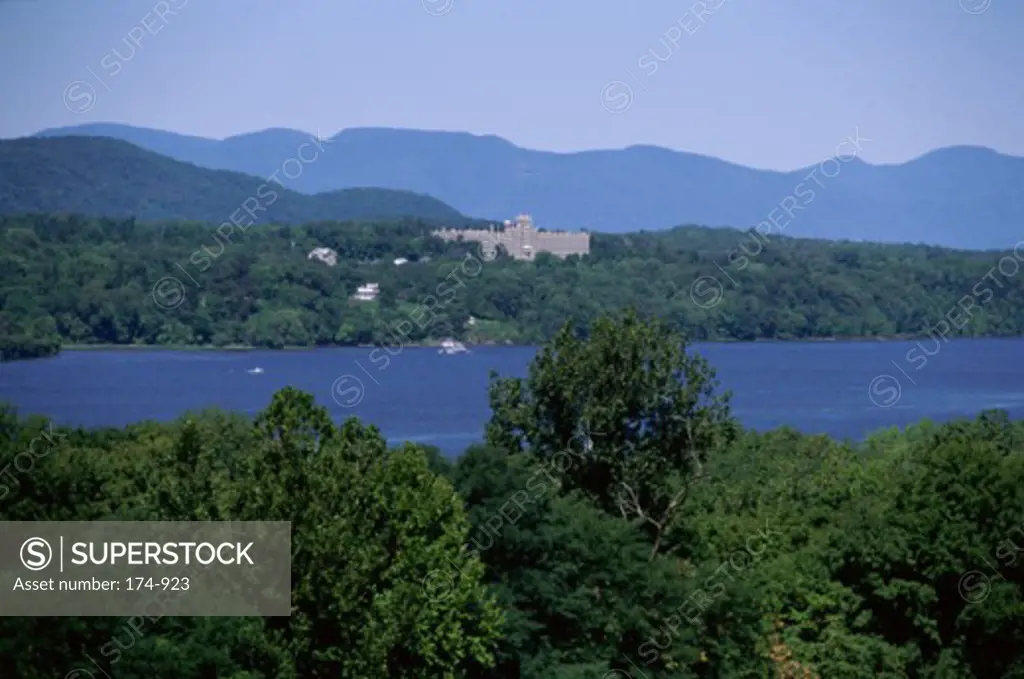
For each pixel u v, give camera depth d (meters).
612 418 65.50
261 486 49.19
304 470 49.81
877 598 65.56
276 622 48.16
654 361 66.81
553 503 59.69
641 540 61.50
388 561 51.94
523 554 57.03
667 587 58.69
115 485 56.66
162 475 51.91
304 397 52.38
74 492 51.00
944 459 67.06
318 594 48.19
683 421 66.56
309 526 48.62
